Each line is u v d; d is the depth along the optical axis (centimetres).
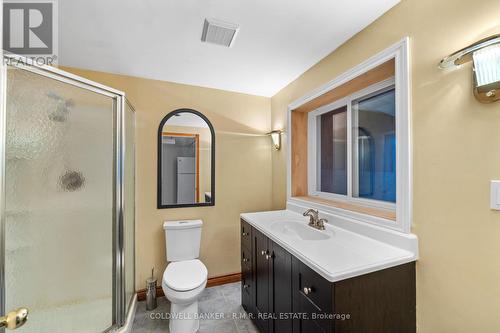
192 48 175
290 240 140
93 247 164
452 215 104
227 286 252
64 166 147
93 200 164
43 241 137
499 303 89
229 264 262
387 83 160
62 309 147
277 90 265
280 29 152
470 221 98
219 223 259
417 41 118
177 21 143
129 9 131
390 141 161
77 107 152
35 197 131
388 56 132
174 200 240
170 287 169
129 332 179
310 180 240
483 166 94
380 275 108
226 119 263
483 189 94
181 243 224
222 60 194
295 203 226
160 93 236
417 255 118
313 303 109
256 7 131
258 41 166
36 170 131
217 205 258
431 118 112
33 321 132
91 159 162
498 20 89
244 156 271
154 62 197
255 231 183
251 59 193
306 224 181
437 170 110
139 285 226
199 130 251
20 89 119
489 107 92
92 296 162
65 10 130
